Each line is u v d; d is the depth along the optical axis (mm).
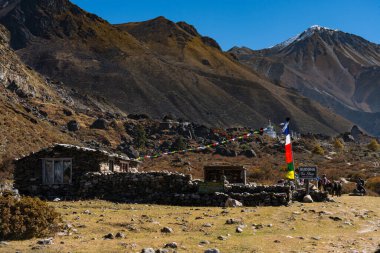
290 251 15352
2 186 33781
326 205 29047
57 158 35562
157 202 31234
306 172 32250
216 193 30047
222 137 132125
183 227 19594
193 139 129375
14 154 57594
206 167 36719
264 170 62094
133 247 15164
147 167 71500
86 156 35375
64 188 34906
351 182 54250
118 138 116500
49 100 133875
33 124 77250
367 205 30125
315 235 18703
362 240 17828
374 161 91375
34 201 17266
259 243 16422
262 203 29156
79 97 179375
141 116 152250
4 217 16141
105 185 33250
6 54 135625
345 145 145500
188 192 31594
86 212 23328
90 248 14906
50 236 16906
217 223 20719
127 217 21922
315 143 124250
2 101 83438
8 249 14508
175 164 76875
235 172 36688
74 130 110625
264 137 128000
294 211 25234
